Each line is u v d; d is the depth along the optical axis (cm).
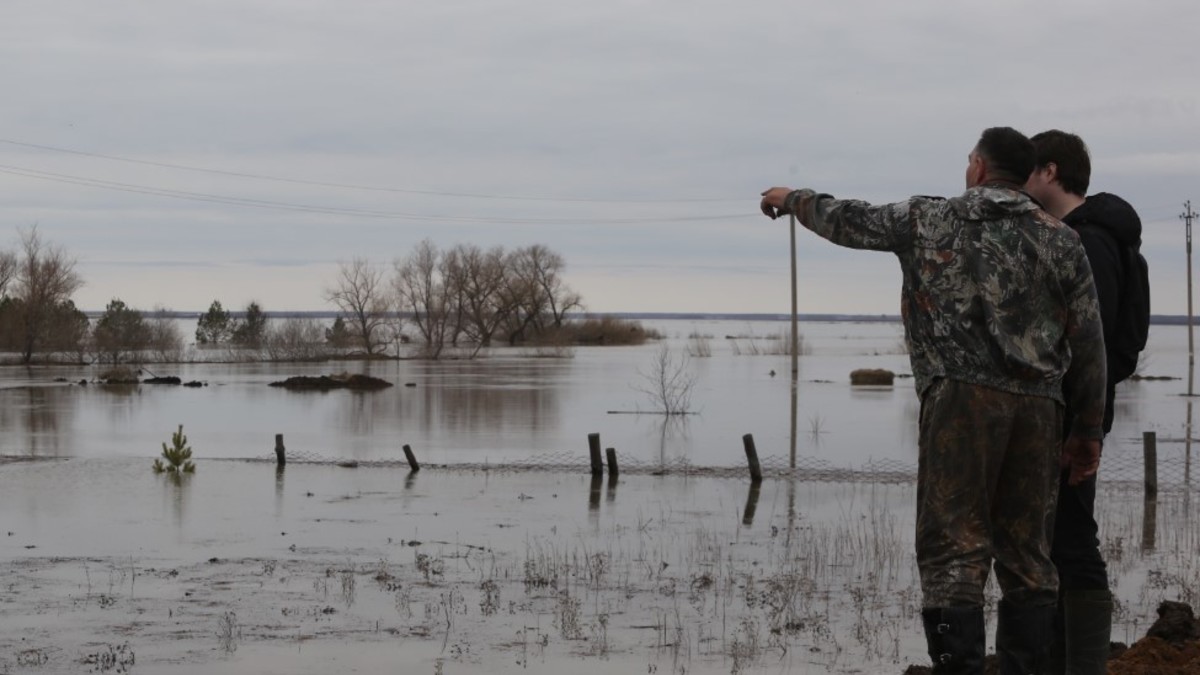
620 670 884
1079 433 470
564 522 1678
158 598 1157
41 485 2103
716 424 3481
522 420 3641
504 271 12150
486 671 885
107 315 8544
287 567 1327
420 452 2714
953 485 448
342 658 926
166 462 2456
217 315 11000
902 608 1085
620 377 6225
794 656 912
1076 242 448
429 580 1243
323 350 9075
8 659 923
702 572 1280
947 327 447
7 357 8275
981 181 470
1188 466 2248
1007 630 468
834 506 1839
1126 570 1255
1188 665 672
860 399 4544
